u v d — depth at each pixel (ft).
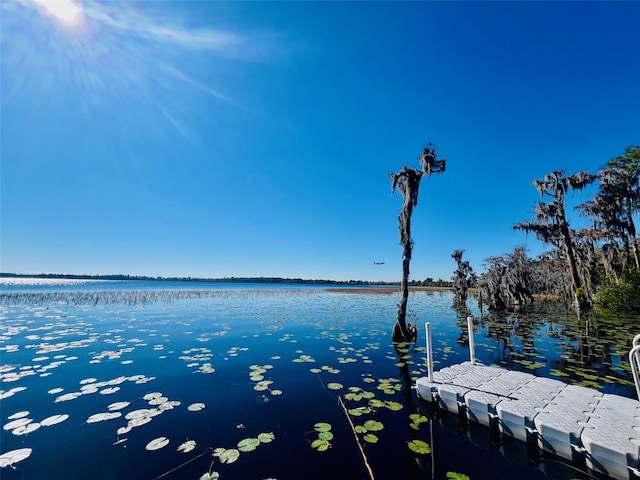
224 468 9.50
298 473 9.25
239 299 92.84
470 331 17.48
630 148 46.62
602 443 9.23
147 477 9.06
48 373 19.17
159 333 34.01
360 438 11.32
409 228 31.09
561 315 47.16
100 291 118.83
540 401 12.11
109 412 13.48
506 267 61.41
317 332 35.22
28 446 10.73
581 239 59.98
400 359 22.86
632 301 43.21
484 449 10.69
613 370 18.94
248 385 17.13
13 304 67.97
